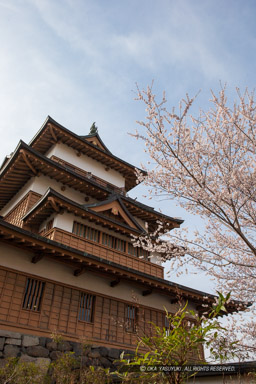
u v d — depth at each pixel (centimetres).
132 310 1536
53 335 1127
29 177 1980
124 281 1532
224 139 1019
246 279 1060
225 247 1085
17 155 1839
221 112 1046
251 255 1088
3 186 2052
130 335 1443
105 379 1001
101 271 1440
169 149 994
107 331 1384
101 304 1439
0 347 1073
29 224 1786
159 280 1534
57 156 2191
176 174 1027
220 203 988
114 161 2441
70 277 1393
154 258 1945
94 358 1264
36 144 2280
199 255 1016
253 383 757
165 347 486
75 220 1708
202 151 1016
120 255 1791
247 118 990
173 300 1695
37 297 1267
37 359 1119
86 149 2330
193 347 490
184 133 1020
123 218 1984
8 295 1189
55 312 1278
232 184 969
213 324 489
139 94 998
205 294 1658
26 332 1159
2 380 881
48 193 1564
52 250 1259
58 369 1003
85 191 2095
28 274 1270
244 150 1019
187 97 1002
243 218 1031
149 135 1026
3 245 1253
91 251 1664
